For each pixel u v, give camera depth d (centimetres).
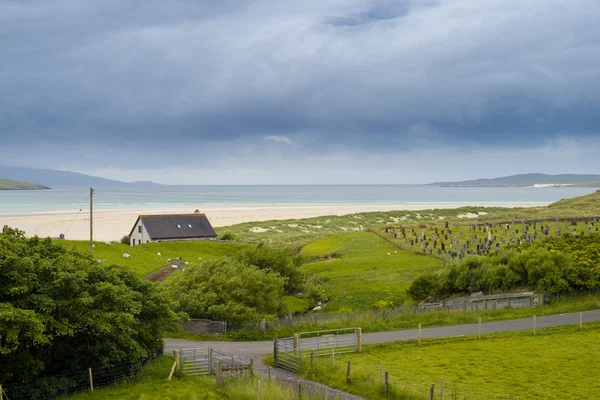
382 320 4997
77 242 9125
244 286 5503
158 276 7788
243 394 3023
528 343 4053
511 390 3072
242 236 15438
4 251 2962
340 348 4094
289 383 3344
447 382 3238
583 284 5419
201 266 5909
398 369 3538
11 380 2950
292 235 16012
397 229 11881
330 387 3259
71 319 2992
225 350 4316
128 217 19975
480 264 6231
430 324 4834
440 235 10688
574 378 3259
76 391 3109
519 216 13362
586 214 12925
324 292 6988
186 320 5034
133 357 3297
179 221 12144
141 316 3556
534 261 5716
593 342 4016
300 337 4622
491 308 5322
